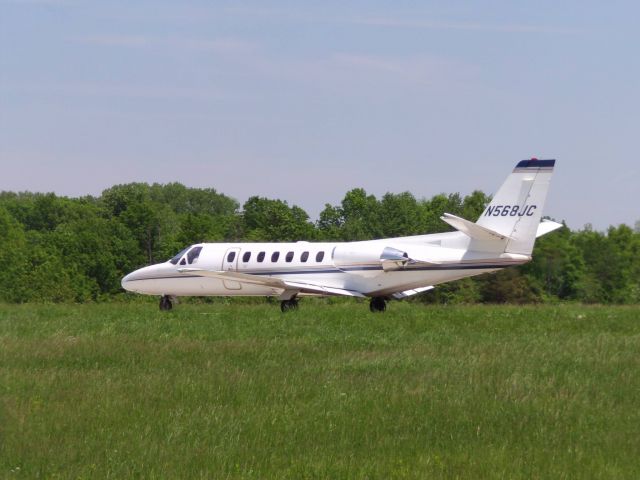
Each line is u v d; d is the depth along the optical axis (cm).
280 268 7506
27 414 3400
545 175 6662
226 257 7719
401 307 7825
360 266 7194
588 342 4959
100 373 4134
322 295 7469
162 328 5697
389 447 3028
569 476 2747
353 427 3238
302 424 3272
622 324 6009
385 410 3456
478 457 2917
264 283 7369
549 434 3164
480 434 3164
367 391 3719
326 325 5847
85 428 3234
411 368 4206
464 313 6788
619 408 3516
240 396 3656
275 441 3086
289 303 7519
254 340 5106
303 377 4006
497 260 6769
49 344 4934
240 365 4319
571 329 5728
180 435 3147
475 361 4341
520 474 2756
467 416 3369
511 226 6731
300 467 2827
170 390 3747
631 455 2950
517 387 3766
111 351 4700
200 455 2931
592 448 3016
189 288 7819
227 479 2736
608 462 2872
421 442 3084
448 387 3791
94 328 5756
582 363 4359
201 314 6756
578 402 3569
